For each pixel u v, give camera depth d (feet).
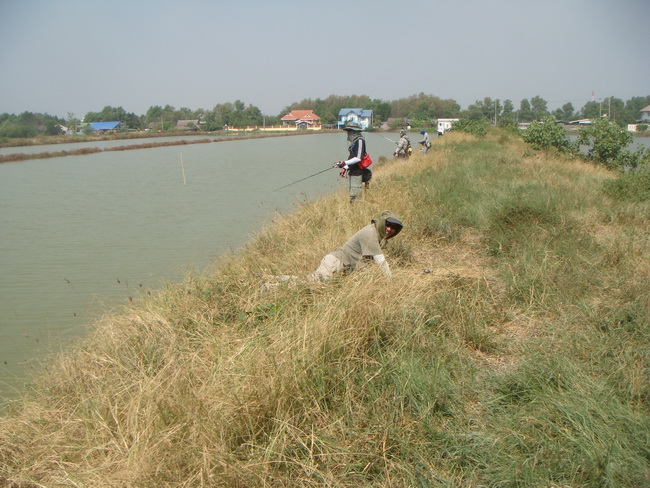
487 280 19.27
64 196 63.16
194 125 392.27
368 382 12.51
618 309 16.03
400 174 46.44
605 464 9.72
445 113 415.03
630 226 26.55
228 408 11.55
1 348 20.90
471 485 9.82
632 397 11.76
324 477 10.09
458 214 29.68
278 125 444.14
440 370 13.00
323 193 48.75
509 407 11.91
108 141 237.45
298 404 11.81
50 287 28.27
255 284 19.49
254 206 52.39
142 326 17.11
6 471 11.45
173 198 59.67
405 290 16.56
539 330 15.83
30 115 308.40
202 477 9.84
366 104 409.90
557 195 32.07
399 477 10.19
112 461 11.09
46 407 13.98
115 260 33.55
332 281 17.81
